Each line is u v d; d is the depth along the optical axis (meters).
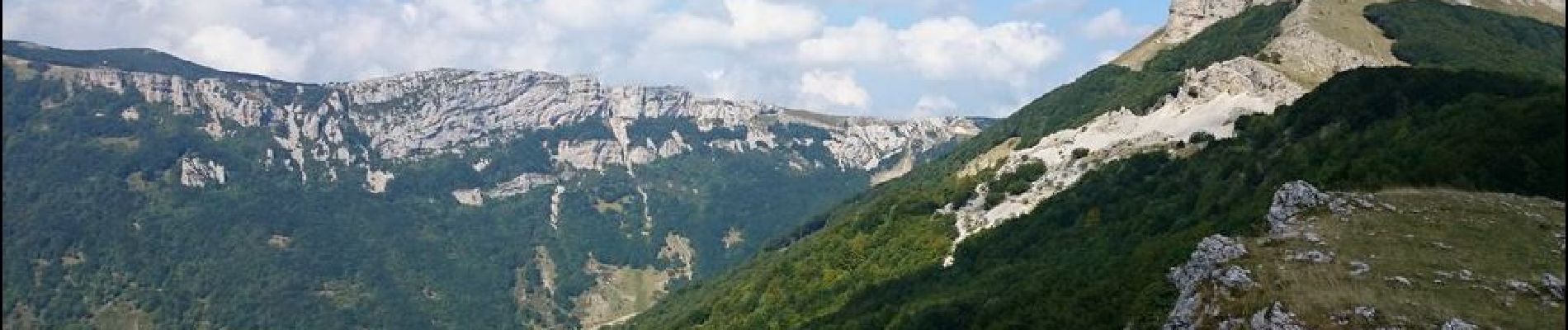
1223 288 62.56
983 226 183.50
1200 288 64.44
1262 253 65.94
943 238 183.88
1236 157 145.38
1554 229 69.44
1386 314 55.34
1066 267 122.00
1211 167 148.38
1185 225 120.50
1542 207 76.62
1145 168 167.75
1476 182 90.19
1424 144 102.75
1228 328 58.88
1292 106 156.88
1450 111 112.94
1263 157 138.25
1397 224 70.19
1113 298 82.31
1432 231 68.31
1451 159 94.25
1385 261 62.88
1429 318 54.94
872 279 180.25
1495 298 57.50
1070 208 159.75
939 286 152.12
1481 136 96.56
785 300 193.50
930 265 170.12
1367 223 70.62
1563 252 64.50
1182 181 149.50
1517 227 69.62
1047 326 87.12
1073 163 194.62
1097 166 185.25
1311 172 114.00
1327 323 55.47
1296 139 139.62
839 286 184.88
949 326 115.88
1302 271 61.72
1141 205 145.75
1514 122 97.19
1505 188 88.62
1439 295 57.50
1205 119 191.00
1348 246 65.88
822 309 177.38
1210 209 122.12
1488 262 62.59
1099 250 128.50
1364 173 102.06
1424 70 139.75
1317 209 74.25
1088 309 84.44
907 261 180.00
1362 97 138.62
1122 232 133.75
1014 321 94.81
